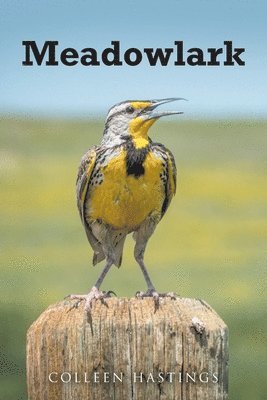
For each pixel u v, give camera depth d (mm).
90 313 5527
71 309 5672
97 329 5441
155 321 5445
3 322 14367
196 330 5449
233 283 17500
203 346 5453
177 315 5523
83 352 5445
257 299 16375
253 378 12750
